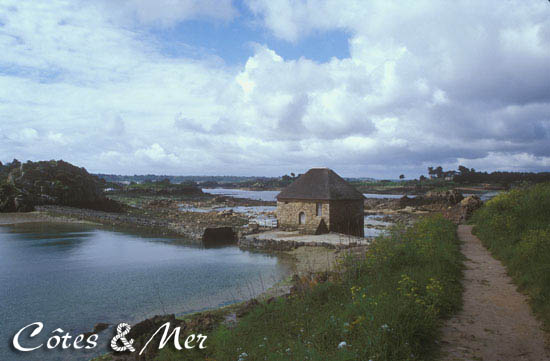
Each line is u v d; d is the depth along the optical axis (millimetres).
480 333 7922
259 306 13328
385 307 8383
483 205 33688
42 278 22828
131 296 18844
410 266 13633
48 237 40438
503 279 12414
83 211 61719
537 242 12992
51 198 68625
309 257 28609
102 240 39094
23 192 66312
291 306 11867
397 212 85062
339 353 6762
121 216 55406
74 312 16469
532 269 11477
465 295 10766
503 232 18203
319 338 8133
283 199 41750
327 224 38375
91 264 27109
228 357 8805
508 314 9031
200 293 19250
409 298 9156
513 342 7391
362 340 7348
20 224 51312
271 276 22875
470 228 27938
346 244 30750
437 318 8781
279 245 33188
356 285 12102
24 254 30844
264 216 71812
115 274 23859
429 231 19562
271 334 9602
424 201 93625
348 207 40812
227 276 23141
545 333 7762
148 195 144000
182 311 16281
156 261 28312
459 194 87875
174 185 190000
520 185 24156
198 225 50594
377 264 13945
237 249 34000
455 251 17188
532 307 9305
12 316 15992
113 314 16141
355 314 8781
